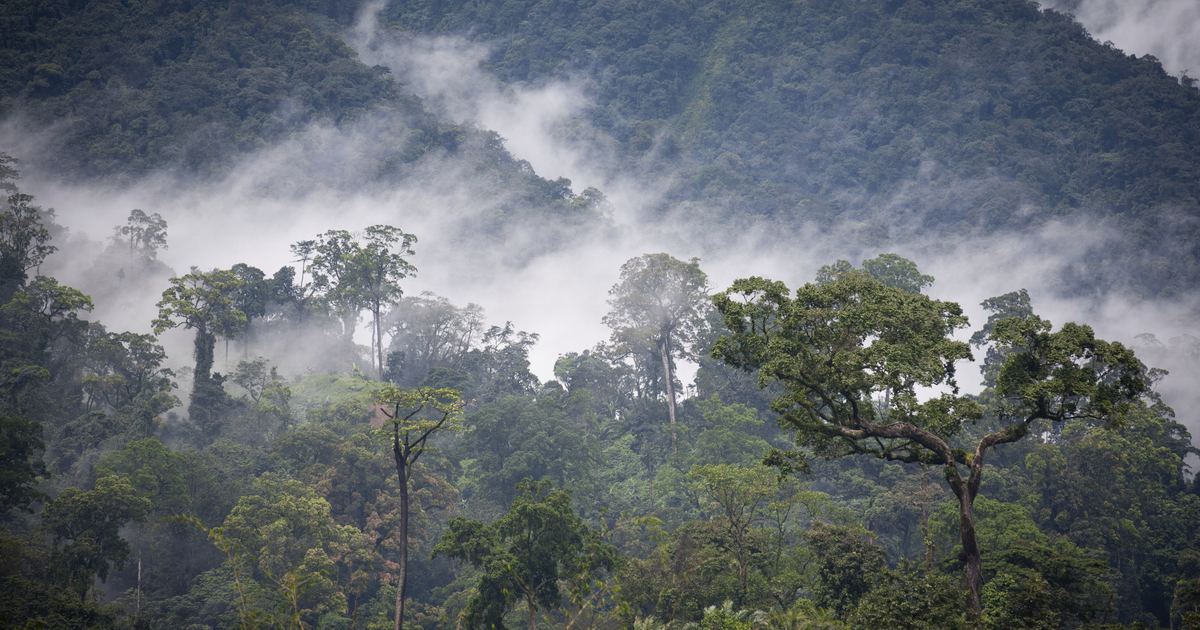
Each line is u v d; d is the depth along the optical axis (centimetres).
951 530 7462
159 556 7944
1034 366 4022
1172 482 10462
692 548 5747
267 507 7944
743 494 6041
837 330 4303
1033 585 4562
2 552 6531
